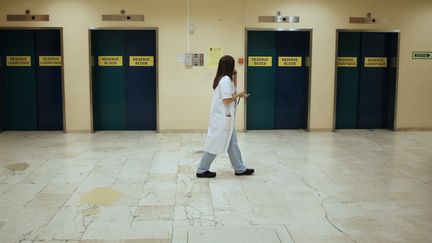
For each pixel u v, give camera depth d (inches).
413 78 348.8
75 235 140.3
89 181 201.0
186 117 336.8
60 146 282.0
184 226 148.4
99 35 335.9
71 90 329.4
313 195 183.0
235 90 206.2
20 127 343.9
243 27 331.9
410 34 343.9
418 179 208.1
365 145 291.0
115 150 270.2
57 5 321.4
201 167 207.3
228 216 158.1
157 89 333.4
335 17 336.5
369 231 144.8
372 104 359.6
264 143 296.8
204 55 331.9
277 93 353.4
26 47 335.3
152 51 339.6
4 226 147.4
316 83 341.4
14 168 224.1
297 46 349.1
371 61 355.6
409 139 314.7
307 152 267.7
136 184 196.9
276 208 166.9
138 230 144.6
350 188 193.2
